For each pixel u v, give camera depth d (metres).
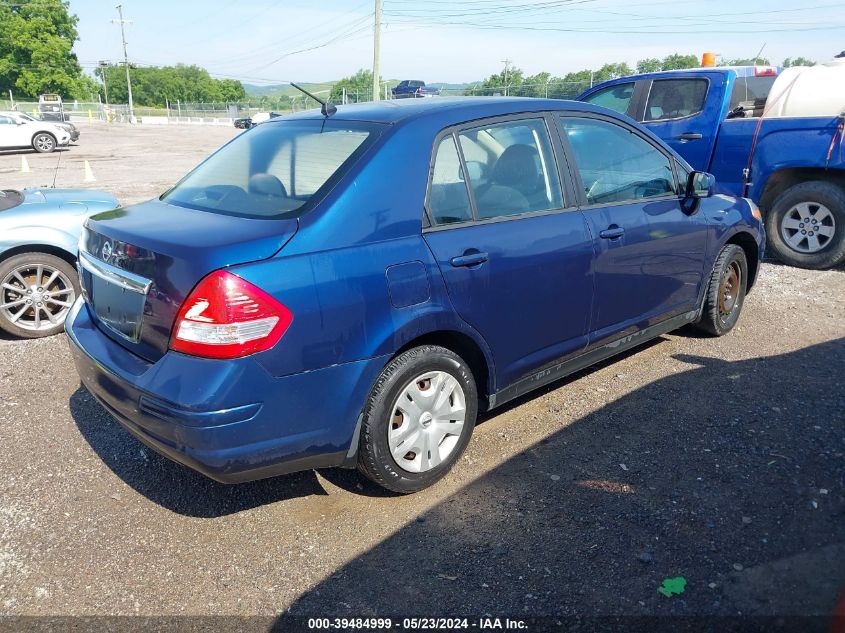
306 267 2.78
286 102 53.12
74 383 4.62
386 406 3.07
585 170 3.96
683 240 4.52
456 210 3.31
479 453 3.69
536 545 2.92
